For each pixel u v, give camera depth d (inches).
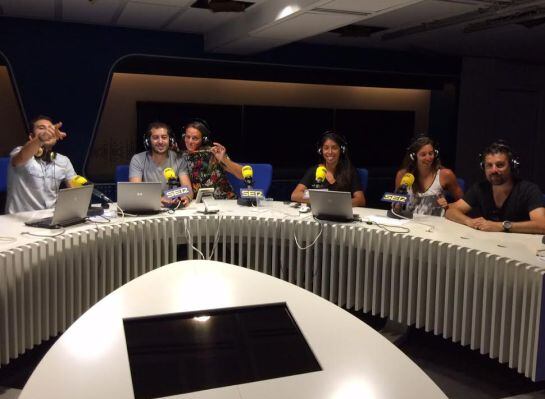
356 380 57.9
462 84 308.5
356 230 128.0
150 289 82.0
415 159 148.8
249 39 210.8
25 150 133.4
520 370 102.3
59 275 115.2
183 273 90.0
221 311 74.8
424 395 55.4
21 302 105.4
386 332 137.5
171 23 219.1
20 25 212.2
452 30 230.1
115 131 262.5
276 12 175.9
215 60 249.0
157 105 264.5
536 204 124.3
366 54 281.3
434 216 139.8
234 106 280.8
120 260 128.3
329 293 135.9
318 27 186.4
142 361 61.1
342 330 69.3
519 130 333.1
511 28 225.8
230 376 58.4
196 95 278.7
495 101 321.4
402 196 136.8
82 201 124.4
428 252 116.7
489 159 125.6
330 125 305.3
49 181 145.4
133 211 136.1
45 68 218.4
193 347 64.6
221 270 92.0
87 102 226.8
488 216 131.8
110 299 77.8
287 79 269.1
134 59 233.5
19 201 142.9
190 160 162.9
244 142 286.0
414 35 242.1
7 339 102.5
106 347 63.7
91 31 223.3
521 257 103.0
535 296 97.8
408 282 122.6
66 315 118.6
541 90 336.5
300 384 56.9
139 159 155.6
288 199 288.5
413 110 331.0
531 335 99.2
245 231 139.0
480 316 110.0
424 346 131.6
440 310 116.9
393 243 122.4
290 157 298.2
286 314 74.6
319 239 133.6
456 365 121.8
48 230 117.9
